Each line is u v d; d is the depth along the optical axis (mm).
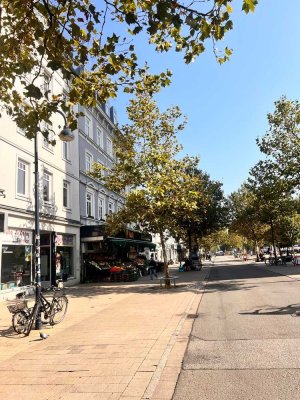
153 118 21375
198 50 6828
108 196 35938
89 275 28266
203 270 40969
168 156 20875
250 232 56750
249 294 16094
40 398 5219
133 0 6496
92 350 7703
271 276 25266
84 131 30297
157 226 21047
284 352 7004
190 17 6043
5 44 7062
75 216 27000
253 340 8078
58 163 24547
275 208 38250
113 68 7074
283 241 46562
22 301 10180
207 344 8008
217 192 44250
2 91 7875
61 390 5488
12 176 18953
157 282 25547
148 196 19672
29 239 20547
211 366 6465
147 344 8016
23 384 5824
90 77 7660
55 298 11180
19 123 7520
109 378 5922
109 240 27344
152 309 13109
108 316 11992
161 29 6703
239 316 11055
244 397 5035
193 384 5641
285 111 27047
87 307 14375
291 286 18188
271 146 27422
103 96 7797
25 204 20047
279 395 5020
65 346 8188
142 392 5289
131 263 32375
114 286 23531
